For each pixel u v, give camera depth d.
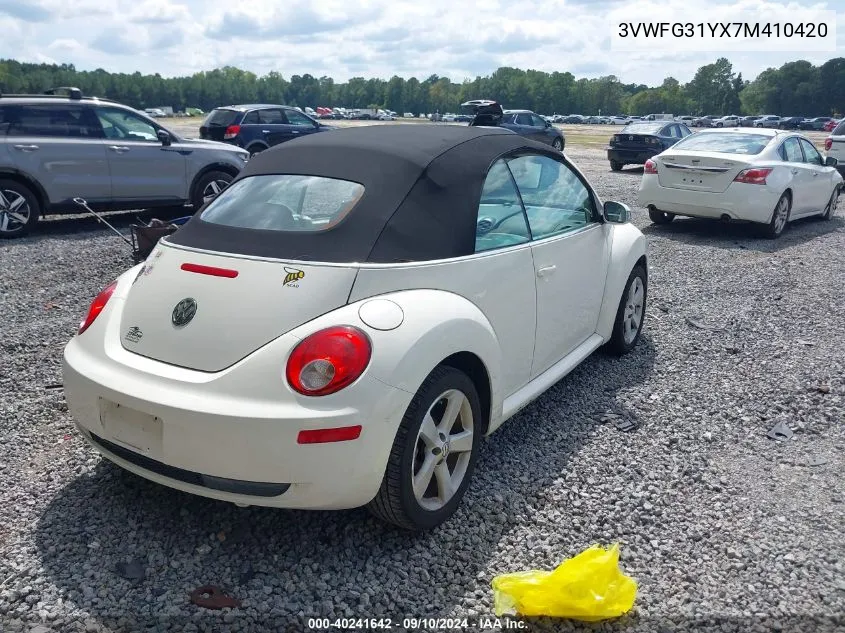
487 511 3.35
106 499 3.38
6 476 3.58
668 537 3.22
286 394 2.66
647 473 3.75
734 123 98.12
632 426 4.26
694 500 3.52
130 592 2.77
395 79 185.12
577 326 4.50
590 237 4.55
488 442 4.03
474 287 3.30
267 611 2.70
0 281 7.27
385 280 2.95
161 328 2.96
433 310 2.99
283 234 3.07
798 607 2.79
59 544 3.04
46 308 6.43
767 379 5.07
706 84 166.50
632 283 5.28
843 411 4.57
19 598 2.72
